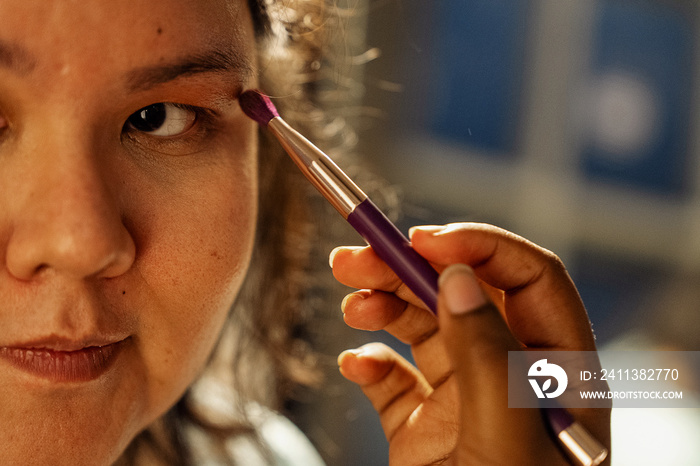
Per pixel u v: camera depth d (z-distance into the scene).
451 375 0.50
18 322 0.37
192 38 0.40
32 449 0.39
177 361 0.45
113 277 0.40
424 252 0.43
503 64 1.24
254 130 0.51
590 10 1.30
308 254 0.96
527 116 1.28
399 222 1.17
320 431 1.12
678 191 1.43
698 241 1.45
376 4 1.11
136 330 0.42
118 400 0.42
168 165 0.44
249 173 0.49
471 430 0.38
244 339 0.89
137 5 0.38
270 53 0.63
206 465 0.79
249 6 0.51
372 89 1.11
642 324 1.34
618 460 1.03
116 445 0.42
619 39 1.34
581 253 1.36
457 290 0.36
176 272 0.43
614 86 1.35
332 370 1.10
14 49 0.35
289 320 0.93
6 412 0.38
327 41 0.79
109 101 0.38
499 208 1.27
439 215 1.22
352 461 1.15
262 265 0.89
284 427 0.87
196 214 0.44
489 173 1.25
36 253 0.36
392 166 1.15
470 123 1.23
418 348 0.51
